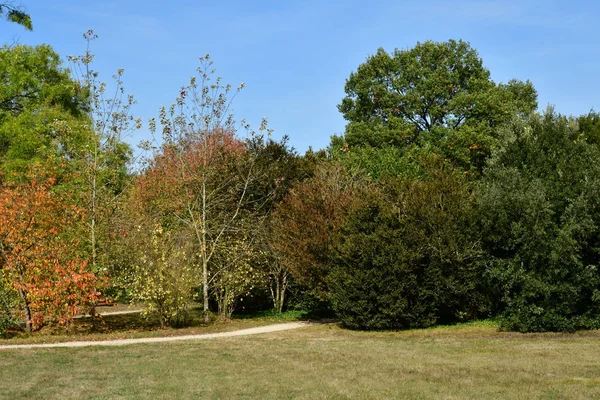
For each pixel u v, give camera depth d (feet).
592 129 73.05
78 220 64.90
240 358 41.88
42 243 58.65
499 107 111.04
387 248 59.11
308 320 71.36
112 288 66.33
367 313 59.31
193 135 76.43
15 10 62.39
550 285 53.88
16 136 93.15
